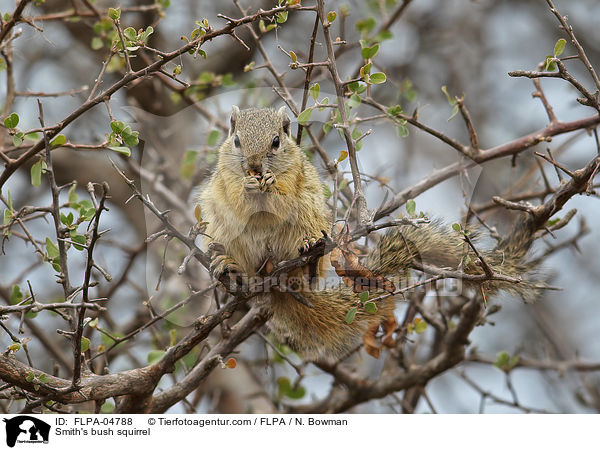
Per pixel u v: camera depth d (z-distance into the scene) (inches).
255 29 514.0
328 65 299.7
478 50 612.4
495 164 476.4
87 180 522.6
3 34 327.6
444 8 625.9
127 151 296.5
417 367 410.9
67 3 534.6
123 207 508.4
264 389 486.3
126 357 446.6
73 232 294.5
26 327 418.6
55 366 341.4
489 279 287.1
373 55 311.9
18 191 530.0
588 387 495.8
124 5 535.5
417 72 560.1
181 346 316.2
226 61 523.2
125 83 291.6
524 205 348.8
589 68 282.4
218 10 540.7
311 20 542.9
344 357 381.1
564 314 601.9
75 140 463.2
